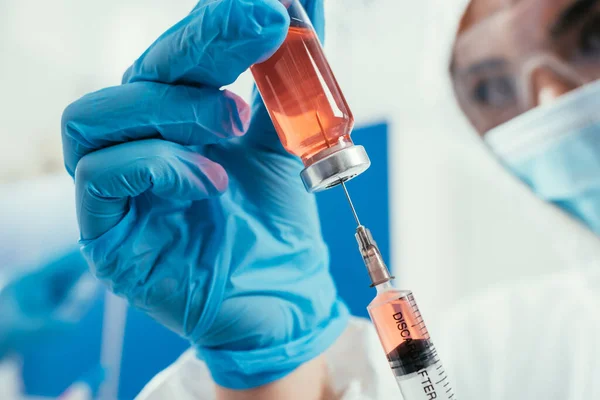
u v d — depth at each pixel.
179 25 0.72
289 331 0.87
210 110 0.75
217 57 0.69
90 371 1.69
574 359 1.13
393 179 1.51
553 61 1.29
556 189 1.30
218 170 0.81
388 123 1.56
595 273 1.21
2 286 1.81
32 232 1.95
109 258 0.79
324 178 0.63
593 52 1.23
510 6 1.34
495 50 1.38
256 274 0.86
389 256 1.46
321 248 0.96
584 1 1.24
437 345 1.32
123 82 0.85
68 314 1.78
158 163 0.73
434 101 1.51
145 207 0.82
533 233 1.32
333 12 1.67
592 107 1.24
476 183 1.42
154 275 0.81
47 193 2.00
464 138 1.45
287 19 0.65
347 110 0.69
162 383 1.08
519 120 1.35
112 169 0.72
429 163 1.48
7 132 2.08
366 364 1.00
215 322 0.82
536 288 1.26
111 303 1.75
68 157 0.79
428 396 0.68
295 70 0.67
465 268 1.38
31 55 2.07
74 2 2.03
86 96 0.75
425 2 1.52
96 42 2.02
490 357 1.23
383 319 0.70
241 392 0.85
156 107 0.73
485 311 1.30
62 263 1.86
